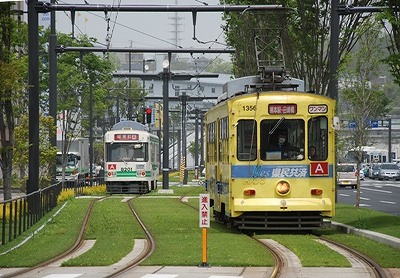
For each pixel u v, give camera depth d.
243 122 69.50
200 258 51.41
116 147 155.50
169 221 83.00
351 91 96.75
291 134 69.50
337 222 76.56
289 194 68.81
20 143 102.50
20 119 113.31
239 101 69.56
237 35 118.31
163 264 49.31
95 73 163.38
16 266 50.34
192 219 85.50
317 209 68.69
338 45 92.25
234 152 69.44
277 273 45.50
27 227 75.00
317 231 72.69
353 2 96.31
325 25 101.69
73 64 158.50
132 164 154.75
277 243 62.03
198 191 158.25
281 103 69.38
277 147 69.38
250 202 68.88
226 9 82.38
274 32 104.38
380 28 95.00
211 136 83.38
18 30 93.12
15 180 109.00
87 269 48.31
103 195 148.62
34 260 52.56
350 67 96.12
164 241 62.19
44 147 113.62
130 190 154.75
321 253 54.56
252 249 56.31
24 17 148.25
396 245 58.06
